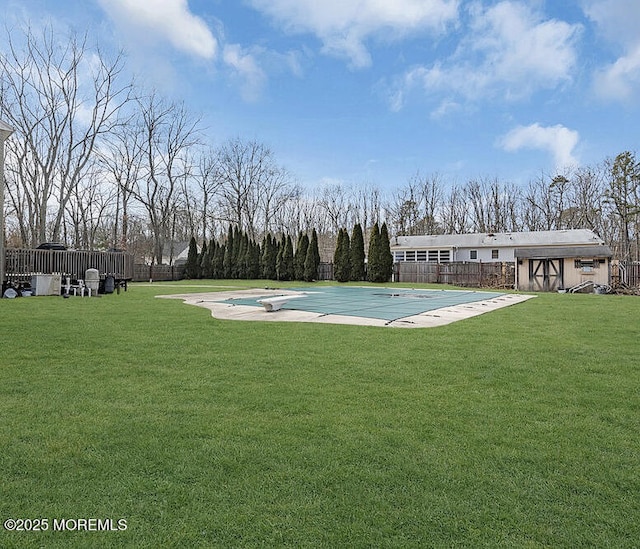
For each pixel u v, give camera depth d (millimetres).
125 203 31000
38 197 24500
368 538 1698
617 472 2219
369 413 3086
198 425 2832
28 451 2424
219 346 5422
